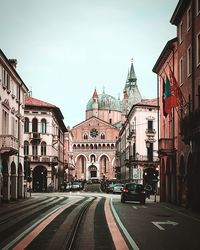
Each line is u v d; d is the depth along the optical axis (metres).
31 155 74.25
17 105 47.12
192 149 30.67
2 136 38.38
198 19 30.73
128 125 91.88
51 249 13.04
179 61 37.47
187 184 33.31
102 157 146.75
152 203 41.69
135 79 180.12
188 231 18.17
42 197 52.38
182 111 35.97
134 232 17.55
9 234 16.73
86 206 34.38
